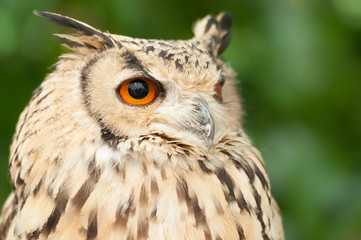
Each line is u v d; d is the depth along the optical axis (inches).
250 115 96.7
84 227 91.4
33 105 92.4
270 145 98.6
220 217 91.7
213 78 93.0
